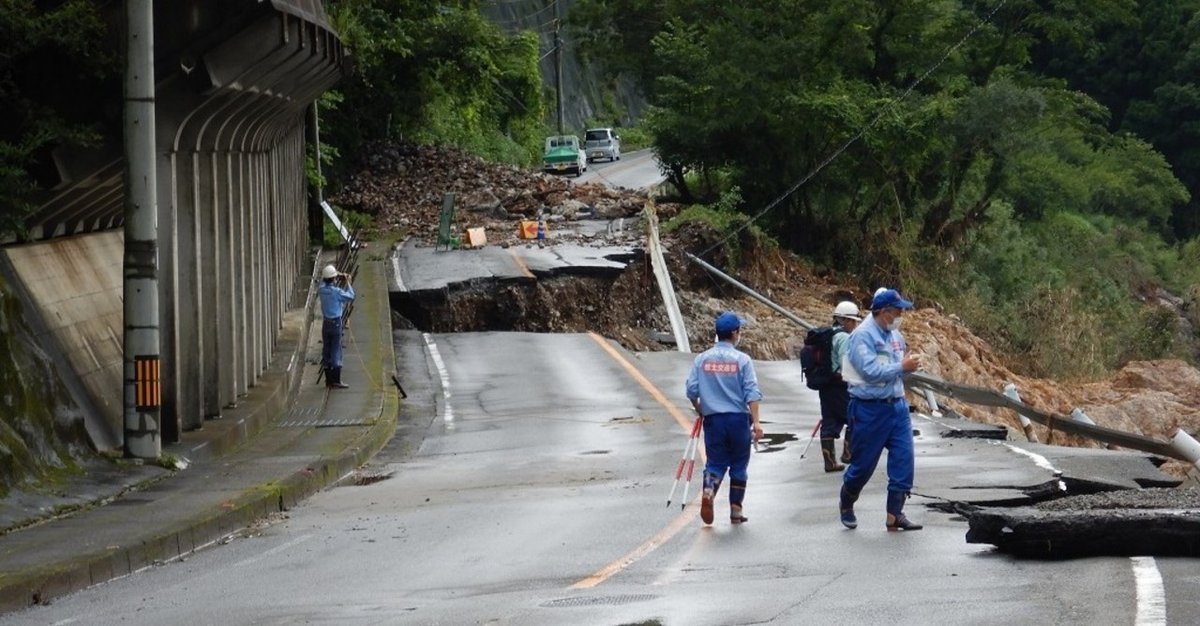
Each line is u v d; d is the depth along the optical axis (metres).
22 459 30.81
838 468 34.72
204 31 37.03
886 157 108.81
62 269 40.81
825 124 105.56
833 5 107.75
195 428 40.91
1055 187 136.62
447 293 72.69
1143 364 90.75
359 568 24.23
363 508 32.47
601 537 26.38
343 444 41.72
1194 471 35.75
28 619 20.97
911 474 25.09
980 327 103.25
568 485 34.91
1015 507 27.22
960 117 107.25
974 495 28.91
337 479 37.84
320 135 110.12
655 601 19.67
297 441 42.47
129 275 35.31
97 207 43.34
